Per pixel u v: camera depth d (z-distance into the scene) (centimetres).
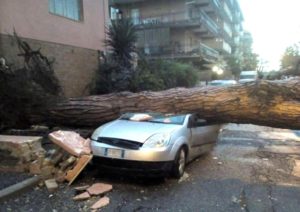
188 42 3662
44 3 1217
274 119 768
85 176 593
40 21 1198
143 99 827
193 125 678
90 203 477
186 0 3462
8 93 822
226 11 5653
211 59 3834
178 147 577
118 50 1612
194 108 795
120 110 834
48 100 864
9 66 898
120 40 1594
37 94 866
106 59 1579
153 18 3616
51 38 1259
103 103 847
